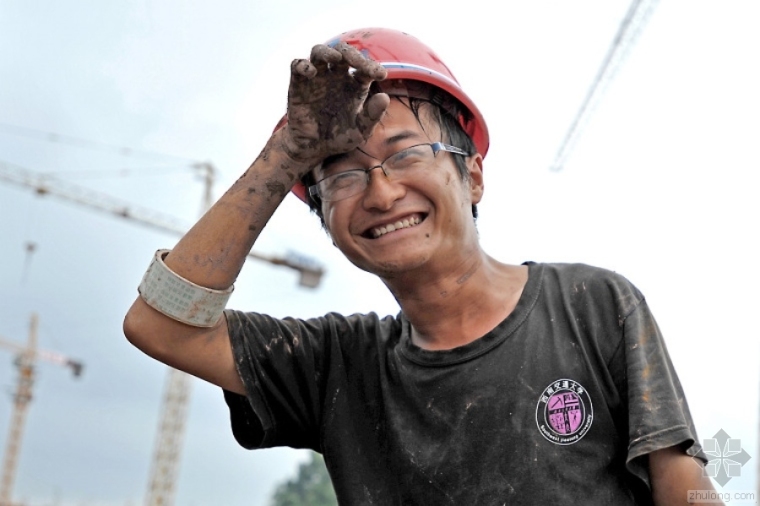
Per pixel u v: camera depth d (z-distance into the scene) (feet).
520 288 8.59
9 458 189.47
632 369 7.72
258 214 8.32
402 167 8.23
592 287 8.25
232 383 8.95
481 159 9.23
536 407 7.84
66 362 224.12
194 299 8.34
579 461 7.66
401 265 8.16
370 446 8.63
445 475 7.95
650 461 7.53
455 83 8.79
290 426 9.15
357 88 7.69
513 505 7.63
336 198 8.34
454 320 8.50
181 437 138.41
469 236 8.46
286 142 8.19
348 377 9.04
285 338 9.19
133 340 8.68
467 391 8.05
